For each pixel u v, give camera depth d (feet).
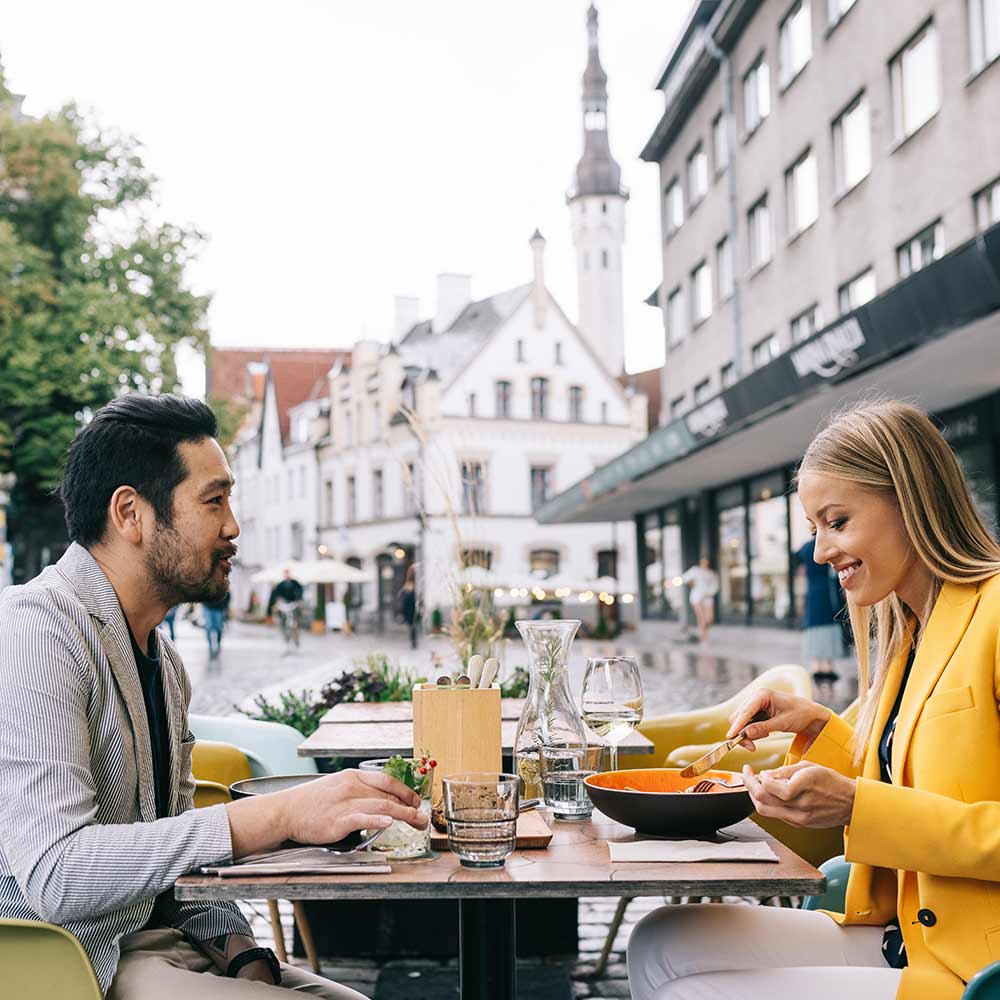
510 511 147.54
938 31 50.96
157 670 6.84
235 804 5.79
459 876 5.50
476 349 147.74
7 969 5.52
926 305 29.89
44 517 84.89
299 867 5.55
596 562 151.33
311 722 15.85
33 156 80.64
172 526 6.35
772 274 72.95
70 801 5.58
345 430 168.86
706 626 77.41
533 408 150.00
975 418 44.65
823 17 64.34
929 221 52.65
